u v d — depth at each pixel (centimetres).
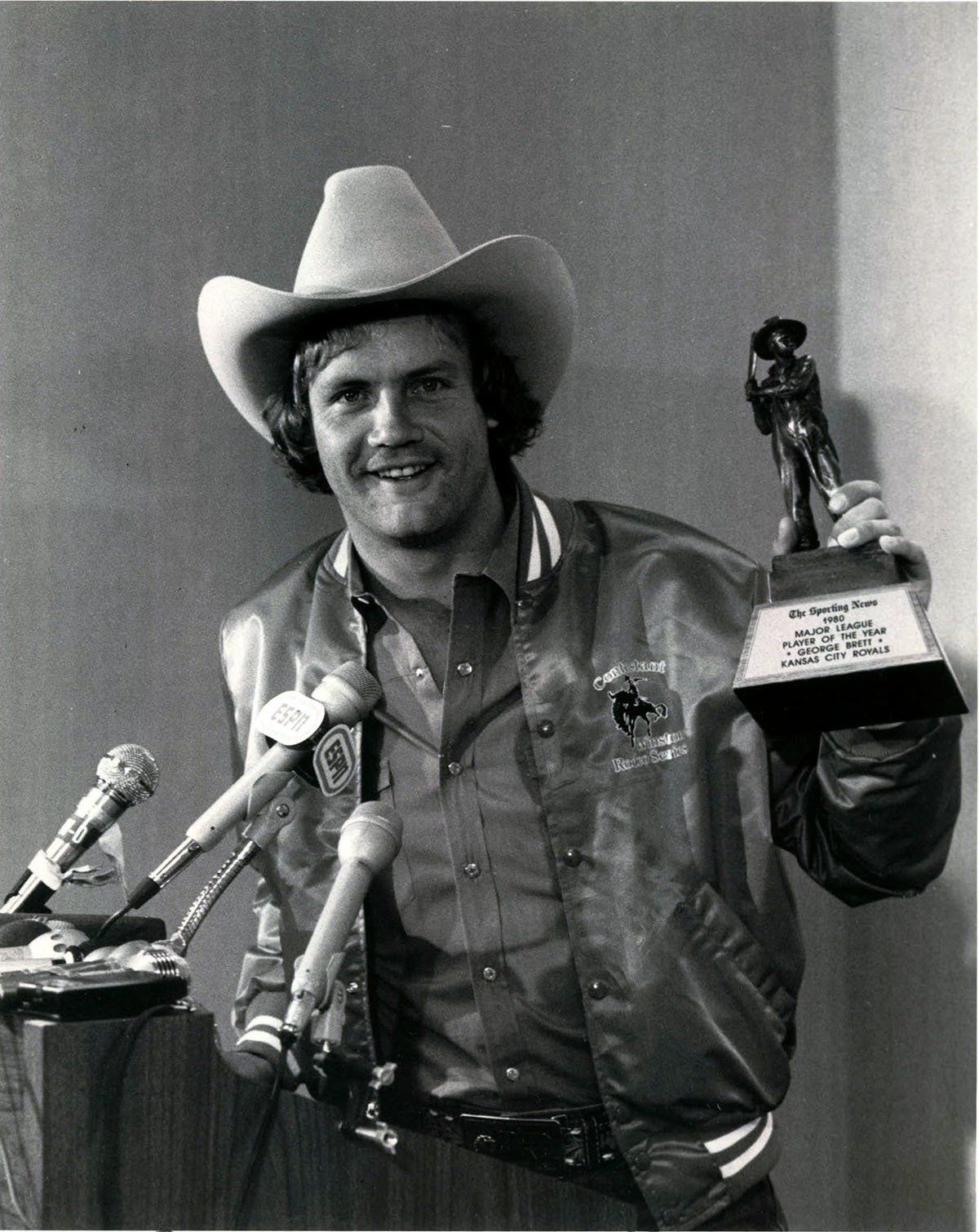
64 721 362
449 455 265
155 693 372
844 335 370
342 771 222
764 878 266
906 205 359
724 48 386
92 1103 162
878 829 249
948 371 347
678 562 279
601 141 391
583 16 393
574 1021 265
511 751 273
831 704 228
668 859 263
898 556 232
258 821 220
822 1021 368
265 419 302
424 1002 269
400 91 389
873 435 362
